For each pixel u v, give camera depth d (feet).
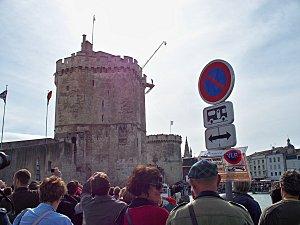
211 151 22.40
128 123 186.09
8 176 141.49
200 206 11.18
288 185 14.38
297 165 432.66
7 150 145.07
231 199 20.58
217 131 22.16
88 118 185.16
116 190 33.22
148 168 14.64
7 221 15.80
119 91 190.19
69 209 24.08
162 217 13.48
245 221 10.93
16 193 21.98
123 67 192.44
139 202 14.08
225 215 10.84
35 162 138.21
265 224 14.15
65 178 151.23
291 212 13.69
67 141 159.74
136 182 14.28
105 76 191.31
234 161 21.08
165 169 271.90
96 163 180.14
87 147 181.27
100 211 17.49
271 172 456.45
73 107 185.98
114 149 182.80
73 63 190.19
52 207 15.26
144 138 209.77
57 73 195.62
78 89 187.52
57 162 146.30
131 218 13.46
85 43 197.36
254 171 485.56
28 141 153.17
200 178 11.76
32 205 21.89
